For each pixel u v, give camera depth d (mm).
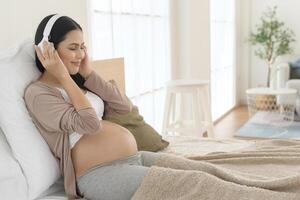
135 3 2963
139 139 1976
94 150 1448
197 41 4152
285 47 6043
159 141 2084
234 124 4988
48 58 1424
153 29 3334
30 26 1868
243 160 1740
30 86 1445
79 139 1473
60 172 1511
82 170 1452
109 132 1496
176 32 3916
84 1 2305
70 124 1366
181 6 3869
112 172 1416
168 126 3135
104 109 1841
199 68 4258
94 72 1727
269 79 6168
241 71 6551
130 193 1359
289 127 4602
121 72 2557
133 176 1378
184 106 3797
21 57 1505
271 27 6031
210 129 3189
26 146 1395
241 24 6410
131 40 2920
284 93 4289
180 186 1288
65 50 1476
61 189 1562
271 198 1184
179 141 2303
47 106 1390
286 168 1650
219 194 1230
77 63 1542
